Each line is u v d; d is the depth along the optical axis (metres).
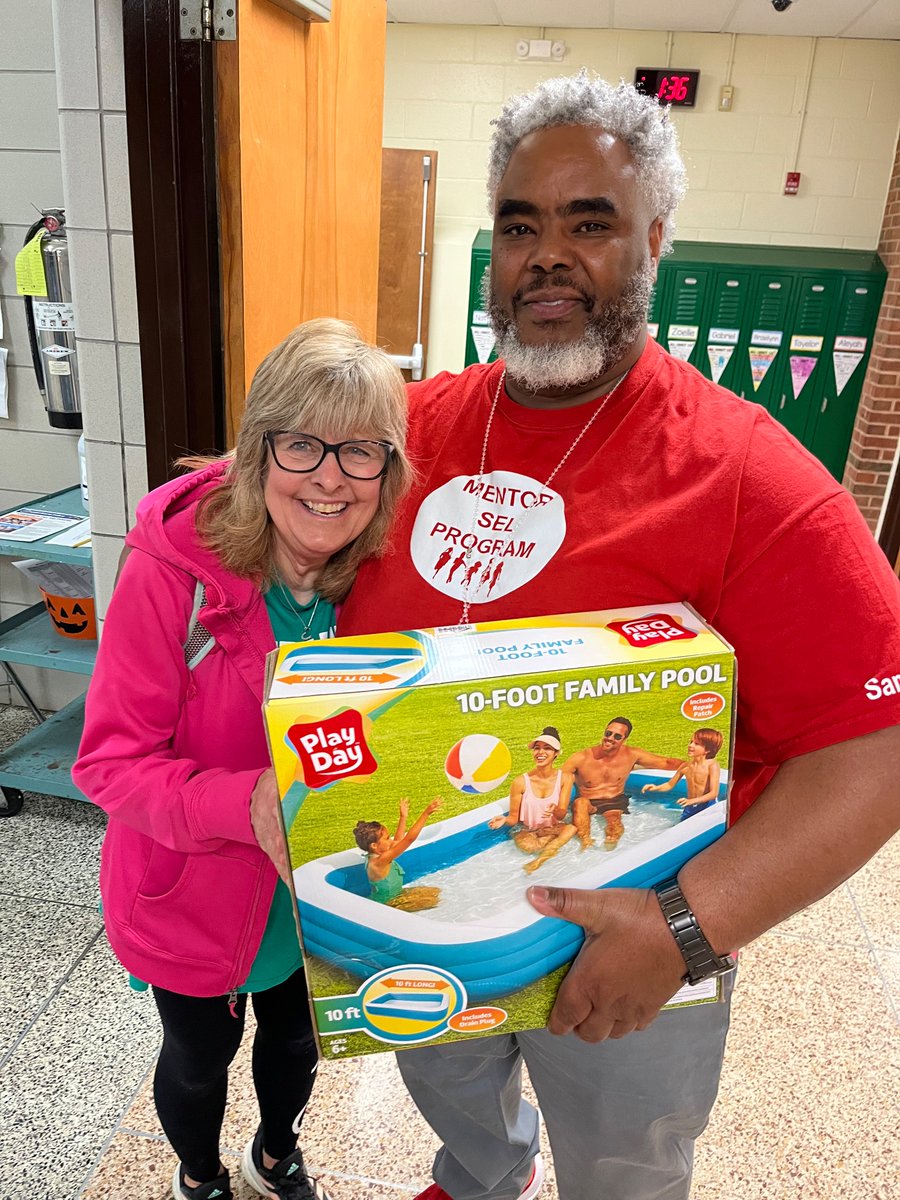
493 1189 1.42
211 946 1.14
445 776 0.78
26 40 2.39
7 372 2.77
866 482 4.92
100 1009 1.93
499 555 1.01
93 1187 1.55
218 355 1.80
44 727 2.74
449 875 0.82
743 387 5.05
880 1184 1.61
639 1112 1.10
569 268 0.96
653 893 0.85
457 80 4.89
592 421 1.01
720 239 5.02
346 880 0.80
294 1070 1.37
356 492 0.98
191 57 1.60
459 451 1.09
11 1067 1.78
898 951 2.22
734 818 1.08
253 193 1.75
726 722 0.82
